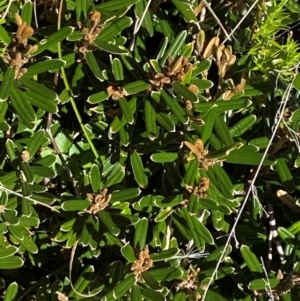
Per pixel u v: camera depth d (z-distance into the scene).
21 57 0.44
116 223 0.47
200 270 0.49
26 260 0.53
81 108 0.52
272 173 0.51
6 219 0.46
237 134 0.49
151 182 0.53
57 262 0.54
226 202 0.47
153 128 0.46
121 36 0.49
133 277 0.47
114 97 0.46
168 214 0.48
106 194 0.48
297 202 0.48
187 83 0.46
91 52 0.46
